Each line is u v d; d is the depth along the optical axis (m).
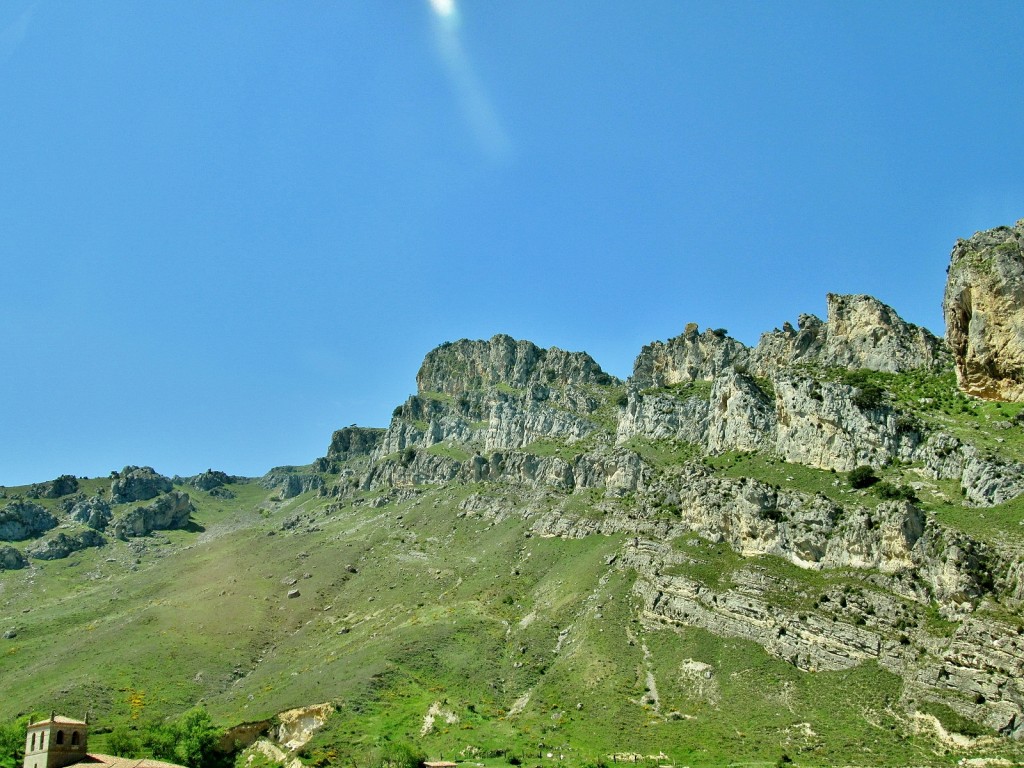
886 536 144.38
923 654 126.56
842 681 131.00
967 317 167.75
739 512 174.00
